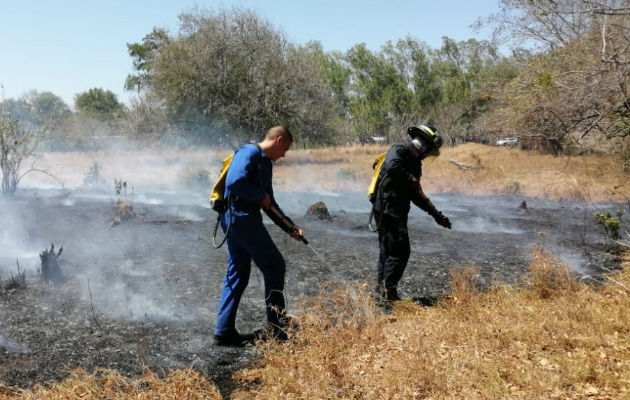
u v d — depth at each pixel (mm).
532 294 4793
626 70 10867
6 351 3713
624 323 3916
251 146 3902
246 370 3502
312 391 3107
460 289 4609
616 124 12164
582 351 3527
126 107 33000
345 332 3762
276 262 3963
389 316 4324
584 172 16109
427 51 42719
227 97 27750
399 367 3295
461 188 15320
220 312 3951
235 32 27875
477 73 32719
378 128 41875
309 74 28891
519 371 3211
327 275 5641
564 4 12383
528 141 19578
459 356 3484
